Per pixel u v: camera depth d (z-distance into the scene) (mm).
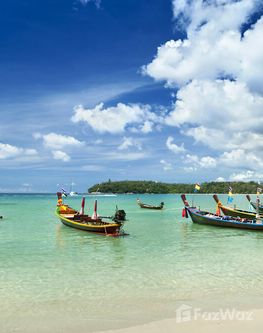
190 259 19266
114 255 20422
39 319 10641
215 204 94125
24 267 17422
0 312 11273
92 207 74938
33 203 94312
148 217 47562
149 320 10461
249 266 17531
